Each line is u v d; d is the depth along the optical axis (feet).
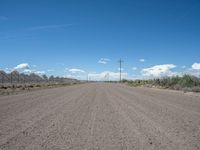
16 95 92.12
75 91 124.77
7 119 38.27
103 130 30.45
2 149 21.91
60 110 49.24
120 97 83.61
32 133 28.58
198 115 42.91
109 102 66.03
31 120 37.42
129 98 79.30
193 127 32.48
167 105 58.65
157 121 36.96
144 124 34.50
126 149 22.15
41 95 92.58
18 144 23.65
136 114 43.93
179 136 27.30
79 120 37.55
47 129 30.86
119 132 29.32
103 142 24.59
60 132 29.19
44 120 37.45
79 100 71.77
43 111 47.60
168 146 23.16
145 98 79.36
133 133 28.76
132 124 34.42
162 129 31.14
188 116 41.75
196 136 27.32
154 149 22.15
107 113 45.19
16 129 30.86
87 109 50.96
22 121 36.58
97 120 37.65
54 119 38.40
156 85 199.41
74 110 49.29
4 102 64.80
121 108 52.75
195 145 23.52
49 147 22.66
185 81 145.07
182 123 35.29
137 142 24.64
